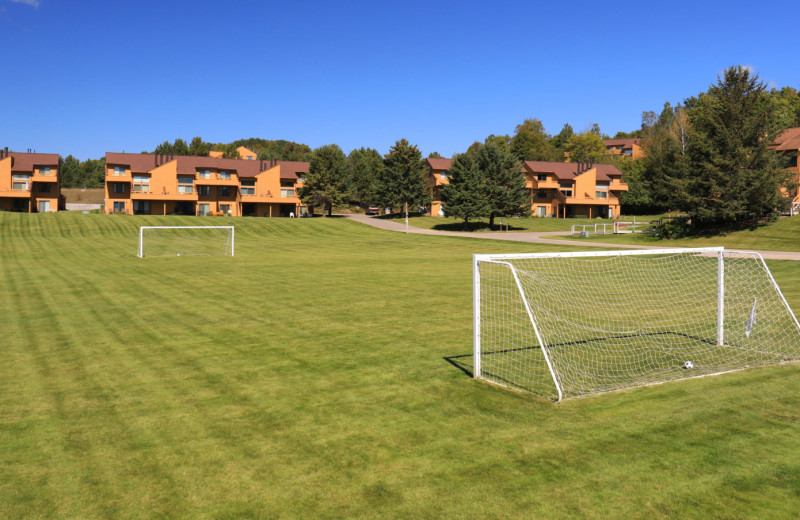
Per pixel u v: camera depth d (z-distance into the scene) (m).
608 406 7.80
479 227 66.00
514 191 63.94
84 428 7.04
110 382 8.99
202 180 76.94
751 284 20.34
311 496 5.32
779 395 8.20
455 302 16.77
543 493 5.34
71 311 15.44
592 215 83.44
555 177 82.12
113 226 54.84
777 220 44.34
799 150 52.38
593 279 22.06
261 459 6.14
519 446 6.43
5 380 9.10
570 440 6.60
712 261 27.20
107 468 5.93
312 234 56.62
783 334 12.43
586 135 125.75
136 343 11.70
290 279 22.48
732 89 44.53
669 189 47.44
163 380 9.09
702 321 14.04
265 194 80.12
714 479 5.59
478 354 9.20
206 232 55.06
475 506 5.11
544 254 9.97
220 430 6.97
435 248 43.00
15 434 6.84
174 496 5.33
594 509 5.03
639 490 5.38
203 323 13.77
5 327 13.32
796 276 21.97
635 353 10.89
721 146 44.84
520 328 13.18
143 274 24.39
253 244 46.56
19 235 47.34
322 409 7.71
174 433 6.88
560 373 9.48
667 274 23.42
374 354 10.73
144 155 77.12
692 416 7.36
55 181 73.56
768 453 6.18
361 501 5.21
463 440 6.62
